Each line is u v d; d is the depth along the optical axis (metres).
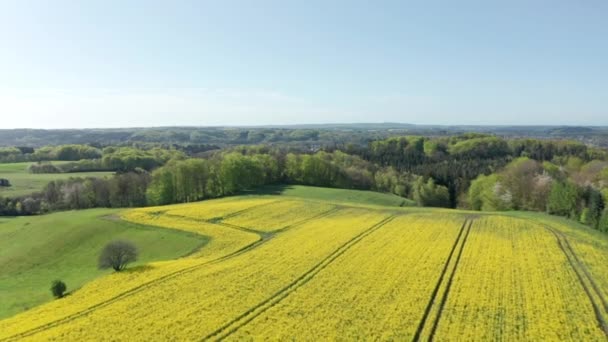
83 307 32.03
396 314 29.42
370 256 43.25
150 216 66.50
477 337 26.17
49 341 26.67
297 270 39.25
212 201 83.31
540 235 51.91
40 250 53.84
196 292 34.31
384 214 67.88
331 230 55.91
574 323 27.81
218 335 27.08
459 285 34.75
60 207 97.56
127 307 31.69
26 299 37.72
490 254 43.62
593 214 59.72
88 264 49.06
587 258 42.16
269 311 30.33
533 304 30.86
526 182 86.00
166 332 27.58
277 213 68.62
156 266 42.00
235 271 39.47
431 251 44.91
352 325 27.95
